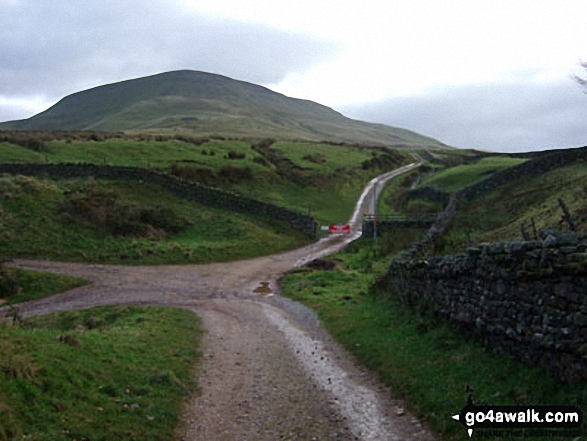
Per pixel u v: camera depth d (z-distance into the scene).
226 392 12.99
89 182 54.06
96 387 10.93
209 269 38.03
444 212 44.84
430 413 10.52
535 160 50.81
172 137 92.75
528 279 10.68
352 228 56.91
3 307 28.14
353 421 10.83
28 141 70.69
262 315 24.23
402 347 15.35
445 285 16.05
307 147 103.50
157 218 48.38
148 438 9.46
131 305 27.27
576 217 25.45
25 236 40.31
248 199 54.09
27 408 8.79
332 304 25.28
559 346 9.41
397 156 119.19
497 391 10.25
